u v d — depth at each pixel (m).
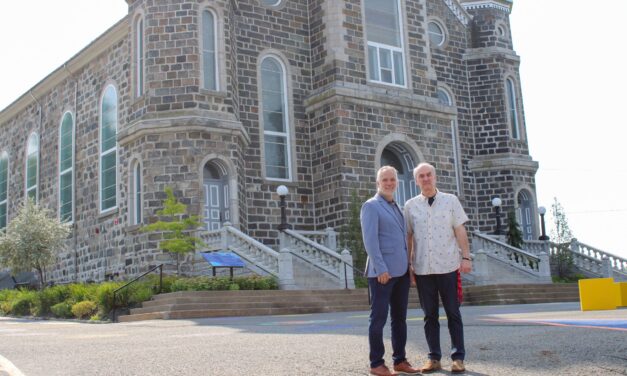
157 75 26.70
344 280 24.09
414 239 7.23
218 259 21.97
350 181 29.41
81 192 33.31
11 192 41.03
